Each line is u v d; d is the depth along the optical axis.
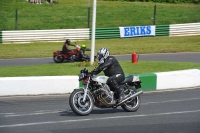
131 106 16.31
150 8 63.84
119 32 49.50
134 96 16.02
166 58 36.00
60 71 25.00
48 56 39.09
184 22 57.72
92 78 15.41
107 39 48.94
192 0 70.00
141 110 16.56
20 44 45.88
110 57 15.77
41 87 20.81
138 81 16.19
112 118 15.00
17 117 15.30
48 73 24.30
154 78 21.95
